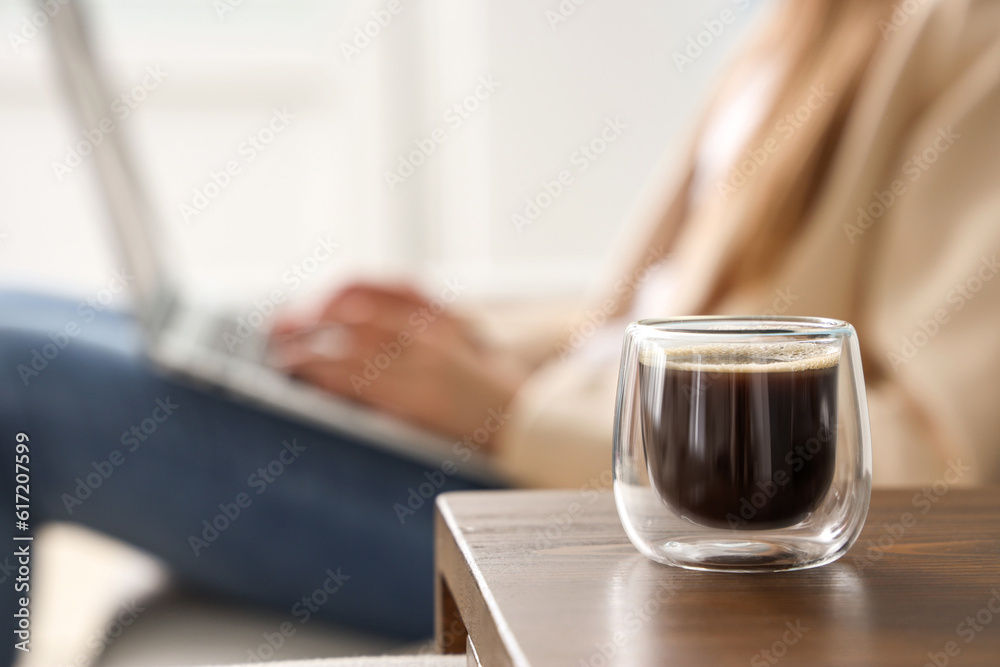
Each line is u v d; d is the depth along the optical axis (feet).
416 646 3.31
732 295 2.81
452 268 8.80
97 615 3.84
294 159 8.45
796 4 3.18
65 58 2.92
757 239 2.81
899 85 2.64
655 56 8.73
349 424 2.88
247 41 8.19
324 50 8.32
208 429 3.19
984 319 2.20
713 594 1.26
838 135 2.83
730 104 3.47
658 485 1.39
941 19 2.64
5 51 7.73
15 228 8.01
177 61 8.00
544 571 1.36
